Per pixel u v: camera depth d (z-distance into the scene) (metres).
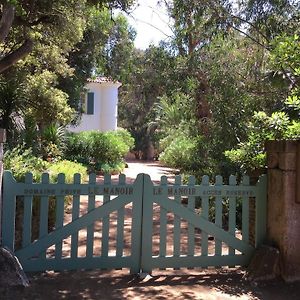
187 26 11.80
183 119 15.20
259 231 5.52
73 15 11.08
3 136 4.68
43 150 13.39
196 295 4.67
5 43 11.61
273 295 4.75
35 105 13.66
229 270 5.50
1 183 4.78
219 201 5.50
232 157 6.57
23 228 5.02
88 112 27.83
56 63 14.48
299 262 5.15
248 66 10.66
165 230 5.33
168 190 5.33
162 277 5.20
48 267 5.06
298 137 5.26
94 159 20.20
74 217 5.14
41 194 5.03
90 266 5.15
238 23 10.38
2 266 4.63
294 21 9.89
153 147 36.94
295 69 5.89
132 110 36.38
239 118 9.66
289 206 5.16
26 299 4.34
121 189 5.22
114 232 7.31
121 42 22.94
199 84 12.07
